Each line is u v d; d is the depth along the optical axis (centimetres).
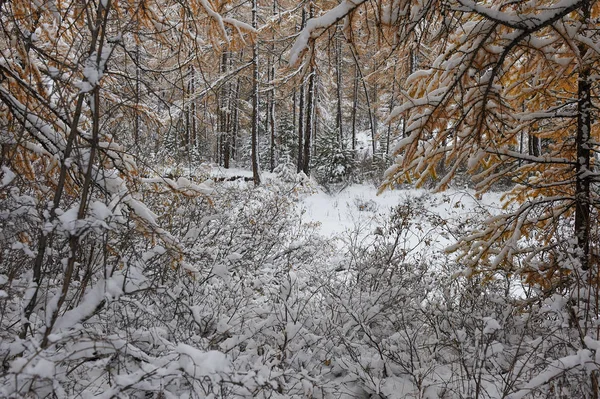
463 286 467
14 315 267
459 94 352
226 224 509
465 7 297
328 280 468
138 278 261
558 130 484
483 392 329
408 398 331
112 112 273
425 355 391
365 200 1542
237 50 406
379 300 450
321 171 2000
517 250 411
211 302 378
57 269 279
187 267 312
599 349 241
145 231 288
